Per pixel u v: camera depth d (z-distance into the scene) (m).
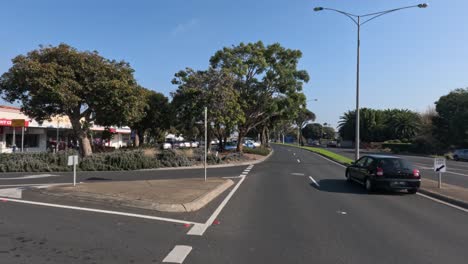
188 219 8.29
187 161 25.52
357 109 25.97
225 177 18.27
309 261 5.59
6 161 20.48
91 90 23.22
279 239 6.78
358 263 5.55
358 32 25.69
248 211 9.41
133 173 20.03
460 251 6.25
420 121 77.56
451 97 63.19
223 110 29.67
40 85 21.47
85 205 9.48
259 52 34.41
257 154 40.53
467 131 56.41
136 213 8.72
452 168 29.20
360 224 8.20
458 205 11.04
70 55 23.05
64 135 43.28
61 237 6.52
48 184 14.14
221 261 5.48
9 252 5.64
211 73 30.67
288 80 34.88
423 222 8.55
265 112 36.72
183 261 5.43
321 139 134.25
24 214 8.31
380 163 13.61
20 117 33.72
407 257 5.89
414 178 13.30
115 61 25.78
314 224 8.09
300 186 15.00
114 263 5.27
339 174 20.73
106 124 27.44
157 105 35.56
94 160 22.25
